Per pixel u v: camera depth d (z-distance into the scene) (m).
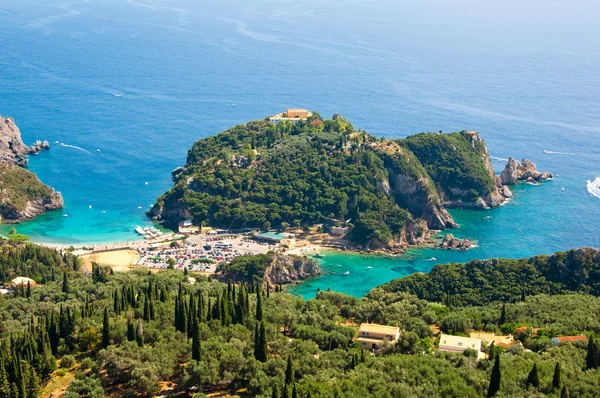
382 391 192.12
